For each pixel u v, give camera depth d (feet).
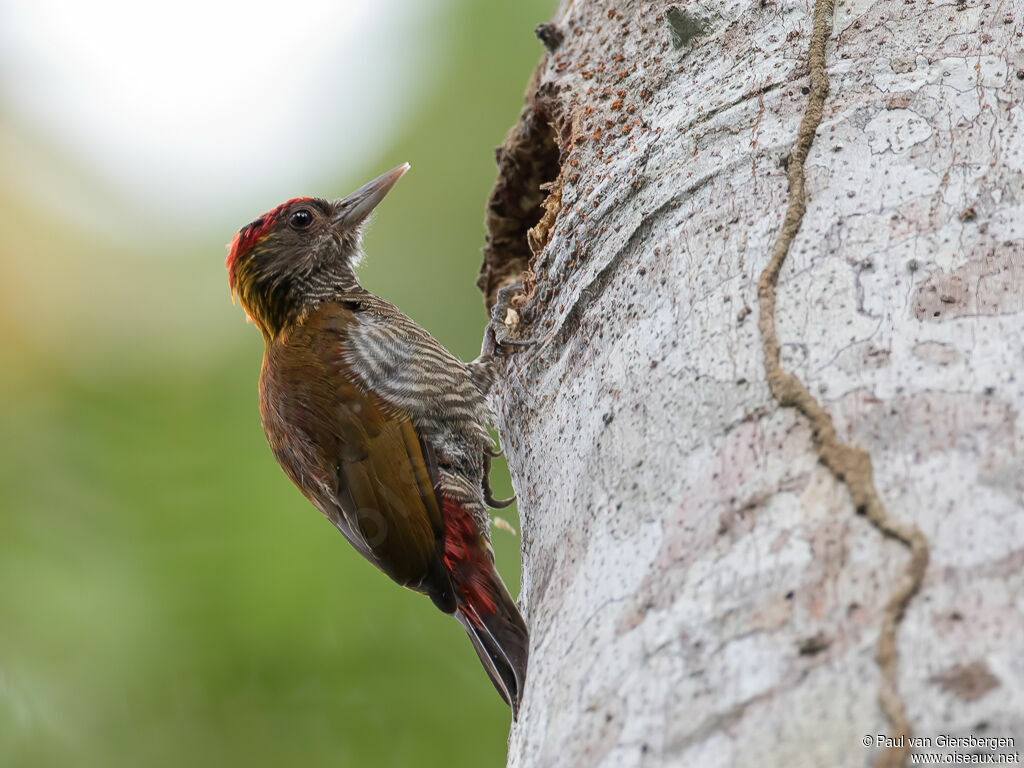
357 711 31.19
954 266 16.81
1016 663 12.89
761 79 20.97
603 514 17.90
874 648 13.50
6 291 36.73
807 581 14.44
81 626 31.12
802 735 13.29
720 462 16.46
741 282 18.28
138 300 38.47
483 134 40.88
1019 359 15.48
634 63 24.71
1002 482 14.35
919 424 15.24
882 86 19.58
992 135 18.25
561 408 21.66
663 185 21.04
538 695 17.13
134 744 30.58
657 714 14.53
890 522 14.38
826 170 18.92
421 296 39.09
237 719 31.04
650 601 15.79
